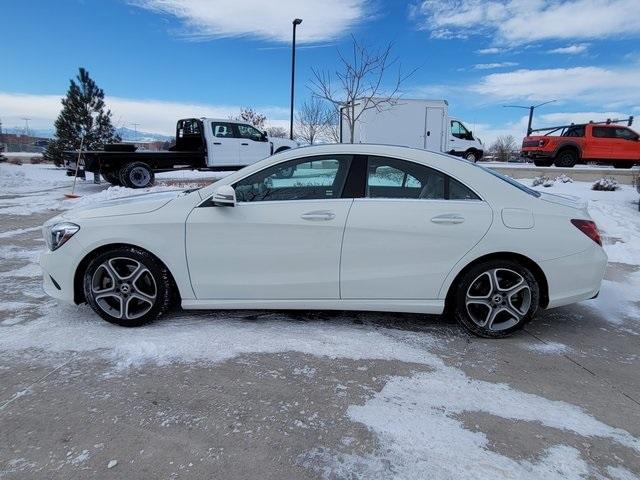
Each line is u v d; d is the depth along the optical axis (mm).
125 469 2193
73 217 3746
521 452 2373
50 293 3818
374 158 3721
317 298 3705
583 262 3662
